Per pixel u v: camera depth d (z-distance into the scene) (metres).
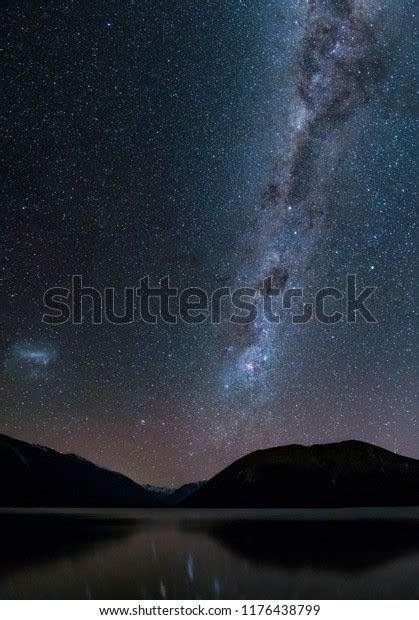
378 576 18.42
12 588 16.86
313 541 30.09
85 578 18.34
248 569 19.91
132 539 31.69
